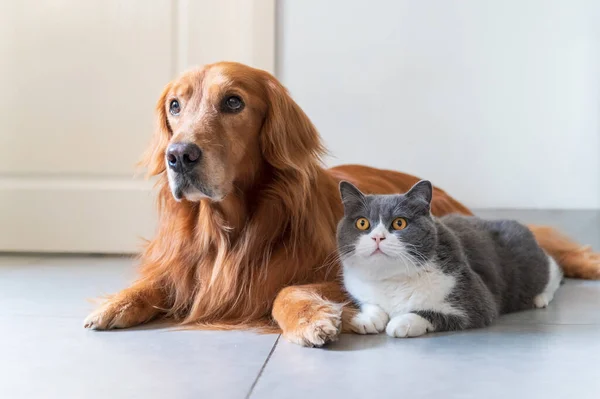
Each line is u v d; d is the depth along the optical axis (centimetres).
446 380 135
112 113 317
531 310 202
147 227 320
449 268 175
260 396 127
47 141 320
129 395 128
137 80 315
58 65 317
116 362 150
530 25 323
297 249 199
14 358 154
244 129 193
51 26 315
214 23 322
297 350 159
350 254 179
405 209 173
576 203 329
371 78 333
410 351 156
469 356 151
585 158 326
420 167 335
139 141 317
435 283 172
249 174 197
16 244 325
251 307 196
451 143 333
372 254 172
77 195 320
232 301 198
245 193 199
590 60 321
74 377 140
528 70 325
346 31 331
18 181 324
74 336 175
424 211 175
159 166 208
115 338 174
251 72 200
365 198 181
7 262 304
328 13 331
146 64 315
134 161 317
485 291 181
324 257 202
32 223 324
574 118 325
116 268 287
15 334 176
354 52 332
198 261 204
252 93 196
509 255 205
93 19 314
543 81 325
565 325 182
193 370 144
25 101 319
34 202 322
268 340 170
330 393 128
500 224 218
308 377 138
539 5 322
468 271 179
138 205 318
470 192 335
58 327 185
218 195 183
